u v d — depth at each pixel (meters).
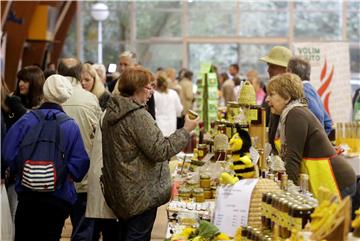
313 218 3.78
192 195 5.96
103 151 5.68
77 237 6.81
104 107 7.73
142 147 5.50
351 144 8.54
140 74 5.57
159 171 5.65
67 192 5.75
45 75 7.73
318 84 10.12
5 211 6.17
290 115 5.55
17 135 5.72
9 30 16.02
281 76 5.69
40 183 5.59
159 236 8.05
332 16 23.92
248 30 23.92
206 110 11.33
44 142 5.66
